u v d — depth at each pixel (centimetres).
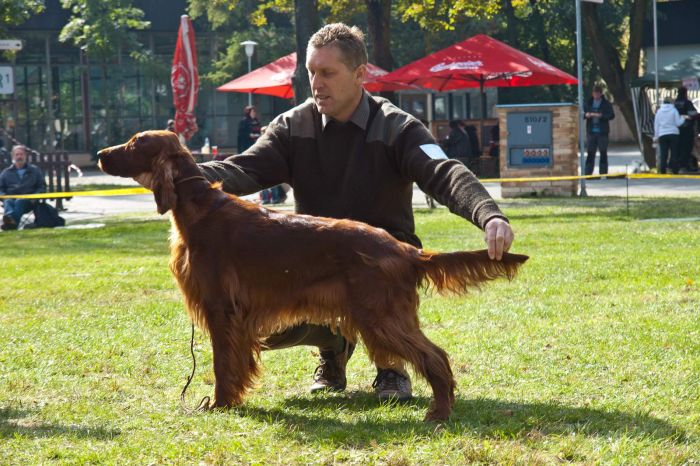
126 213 1812
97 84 4100
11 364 530
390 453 352
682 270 813
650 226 1185
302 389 482
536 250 986
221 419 404
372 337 394
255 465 342
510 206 1586
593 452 349
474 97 3453
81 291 809
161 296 778
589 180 2241
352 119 450
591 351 530
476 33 3941
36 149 4053
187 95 1873
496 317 645
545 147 1805
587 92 4391
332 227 405
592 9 2555
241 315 415
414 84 2527
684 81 2377
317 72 442
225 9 3912
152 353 559
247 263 411
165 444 371
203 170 446
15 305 741
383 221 457
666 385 452
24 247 1216
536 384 466
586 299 698
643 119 2550
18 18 2847
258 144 467
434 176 420
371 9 2631
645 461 336
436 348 398
